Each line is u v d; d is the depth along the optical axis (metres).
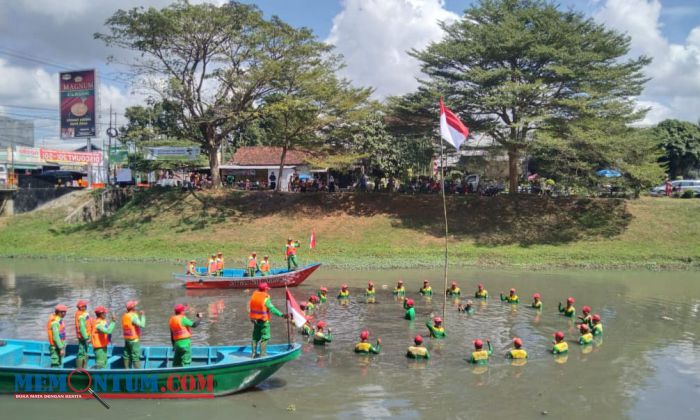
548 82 43.84
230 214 48.72
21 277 33.91
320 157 48.53
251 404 14.07
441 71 46.03
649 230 42.03
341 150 49.94
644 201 45.97
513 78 44.31
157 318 23.42
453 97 44.53
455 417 13.40
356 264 37.56
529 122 42.03
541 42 42.69
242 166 65.06
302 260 39.06
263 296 15.34
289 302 16.33
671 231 41.72
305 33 47.09
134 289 30.03
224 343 19.69
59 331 15.00
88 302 26.73
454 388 15.27
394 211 47.59
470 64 45.59
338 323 22.55
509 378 16.11
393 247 41.97
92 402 14.12
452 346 19.31
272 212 48.66
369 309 25.14
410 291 29.55
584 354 18.48
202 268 33.59
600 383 15.76
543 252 39.06
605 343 19.83
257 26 46.44
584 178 43.81
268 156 66.69
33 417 13.20
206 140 52.72
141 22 44.81
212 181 53.31
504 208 46.25
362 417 13.34
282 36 46.47
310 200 49.94
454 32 46.03
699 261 37.03
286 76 47.03
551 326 22.17
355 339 20.17
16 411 13.55
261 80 46.59
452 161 53.44
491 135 45.56
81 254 42.72
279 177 51.91
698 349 19.08
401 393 14.89
